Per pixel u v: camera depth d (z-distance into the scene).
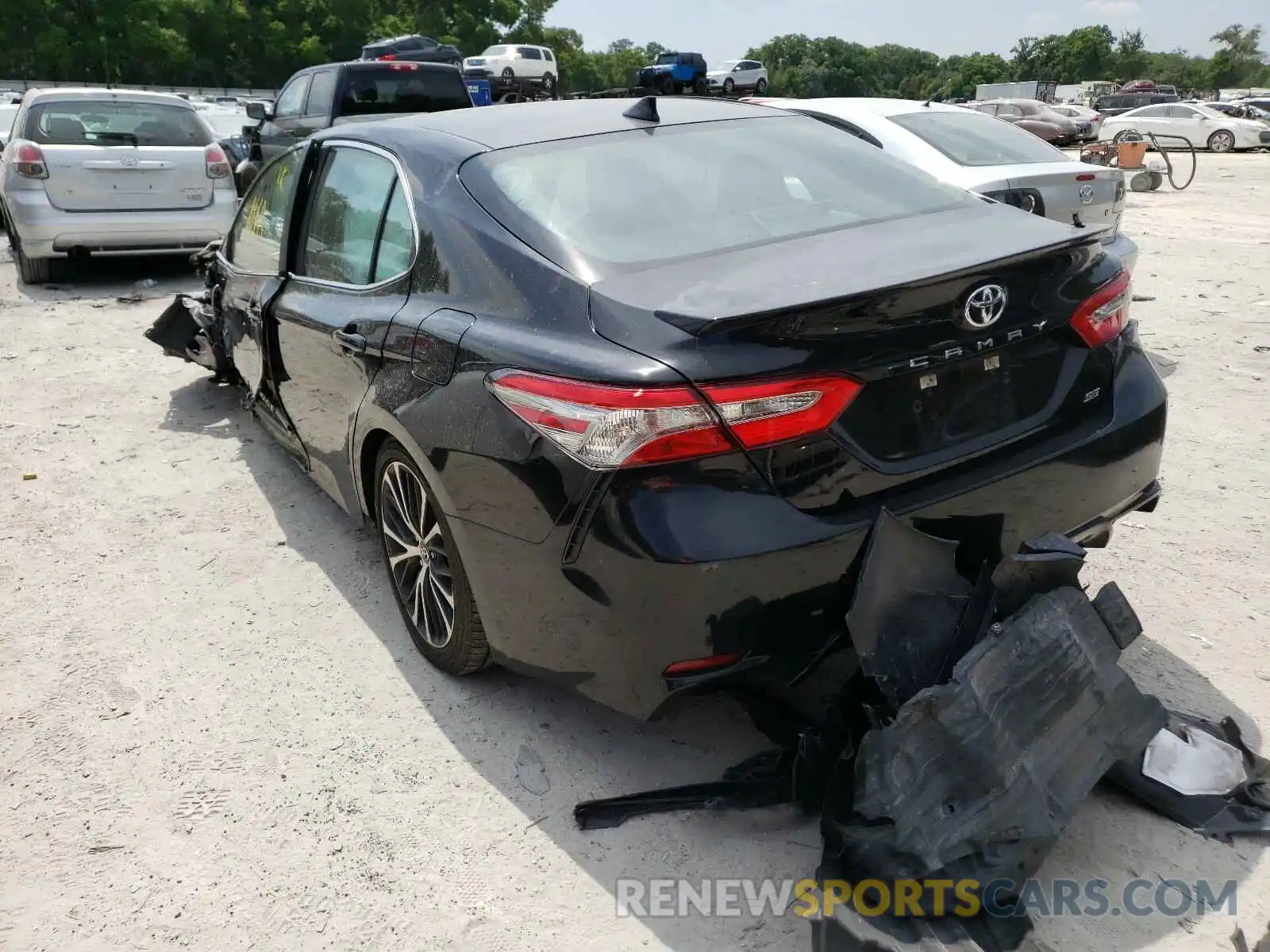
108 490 4.82
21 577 4.01
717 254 2.71
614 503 2.27
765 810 2.61
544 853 2.53
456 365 2.70
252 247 4.66
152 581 3.96
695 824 2.59
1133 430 2.79
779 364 2.23
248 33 77.62
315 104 11.55
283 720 3.08
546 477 2.39
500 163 3.07
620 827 2.59
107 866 2.54
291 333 3.82
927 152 6.64
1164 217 13.25
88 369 6.76
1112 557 3.83
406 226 3.19
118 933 2.34
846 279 2.36
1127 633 2.50
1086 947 2.16
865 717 2.35
